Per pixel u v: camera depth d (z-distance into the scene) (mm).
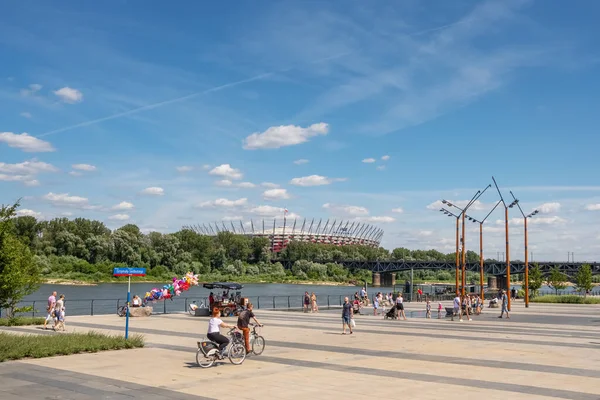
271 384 16891
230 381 17344
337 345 26672
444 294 79812
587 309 59188
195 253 188125
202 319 42062
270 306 68312
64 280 139875
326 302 83188
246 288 162250
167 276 162375
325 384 16922
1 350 21406
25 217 151250
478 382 17281
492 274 175875
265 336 30797
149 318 42812
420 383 17125
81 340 24500
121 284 145125
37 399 14508
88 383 16812
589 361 21672
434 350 24969
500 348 25688
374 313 50812
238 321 22641
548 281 124188
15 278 34906
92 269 151125
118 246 162625
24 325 35969
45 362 20766
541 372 19125
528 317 47469
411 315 50344
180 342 27359
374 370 19469
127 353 23422
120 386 16406
